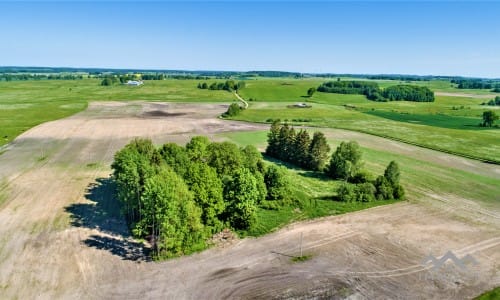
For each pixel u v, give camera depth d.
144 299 32.66
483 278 37.69
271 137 83.50
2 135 95.38
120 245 41.38
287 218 50.12
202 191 43.59
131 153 50.12
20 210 49.62
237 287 34.84
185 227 39.91
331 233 46.34
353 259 40.44
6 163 71.38
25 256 38.69
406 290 35.34
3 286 33.81
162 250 39.69
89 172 66.44
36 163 71.69
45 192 56.25
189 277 36.12
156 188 37.97
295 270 37.97
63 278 35.25
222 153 56.66
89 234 43.56
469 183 67.31
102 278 35.41
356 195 57.56
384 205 55.94
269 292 34.28
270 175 55.28
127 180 44.91
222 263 38.78
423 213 53.34
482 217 52.50
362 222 49.75
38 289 33.56
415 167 76.56
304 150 75.12
